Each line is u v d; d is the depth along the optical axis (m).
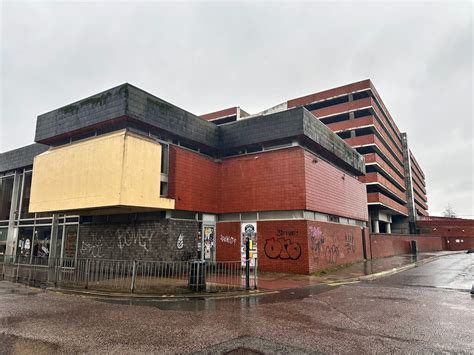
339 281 14.36
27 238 22.31
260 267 17.36
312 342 5.70
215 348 5.36
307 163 17.30
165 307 8.63
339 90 47.12
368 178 43.66
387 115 54.19
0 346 5.45
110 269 13.93
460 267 21.95
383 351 5.29
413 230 59.12
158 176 15.45
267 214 17.80
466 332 6.39
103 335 6.07
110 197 13.91
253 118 18.78
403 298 10.20
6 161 24.44
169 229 16.05
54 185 16.41
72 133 16.95
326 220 19.59
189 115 17.98
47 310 8.22
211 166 19.14
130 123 15.56
